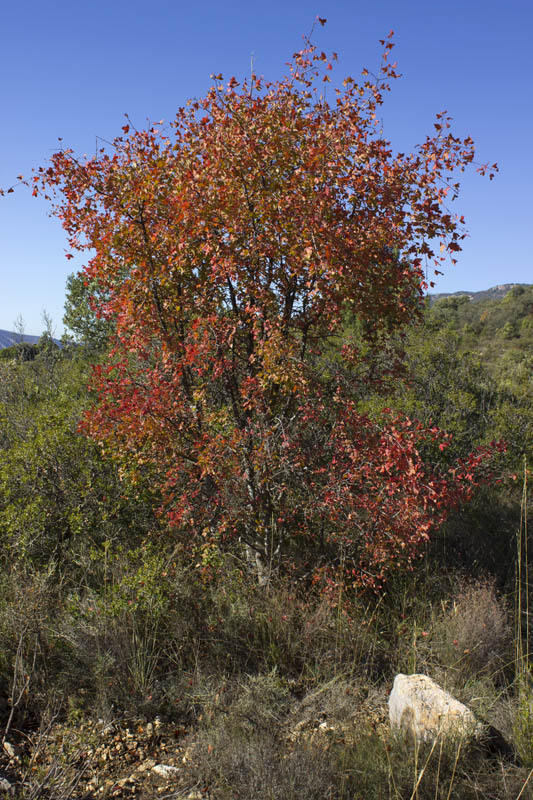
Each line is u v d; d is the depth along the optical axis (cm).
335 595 513
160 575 484
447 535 734
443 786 303
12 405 837
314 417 518
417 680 385
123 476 542
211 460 496
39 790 297
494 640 470
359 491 518
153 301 541
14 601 457
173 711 393
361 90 492
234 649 456
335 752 345
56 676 409
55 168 506
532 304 4869
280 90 505
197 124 525
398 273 489
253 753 322
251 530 559
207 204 486
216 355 515
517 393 1266
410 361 995
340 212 486
